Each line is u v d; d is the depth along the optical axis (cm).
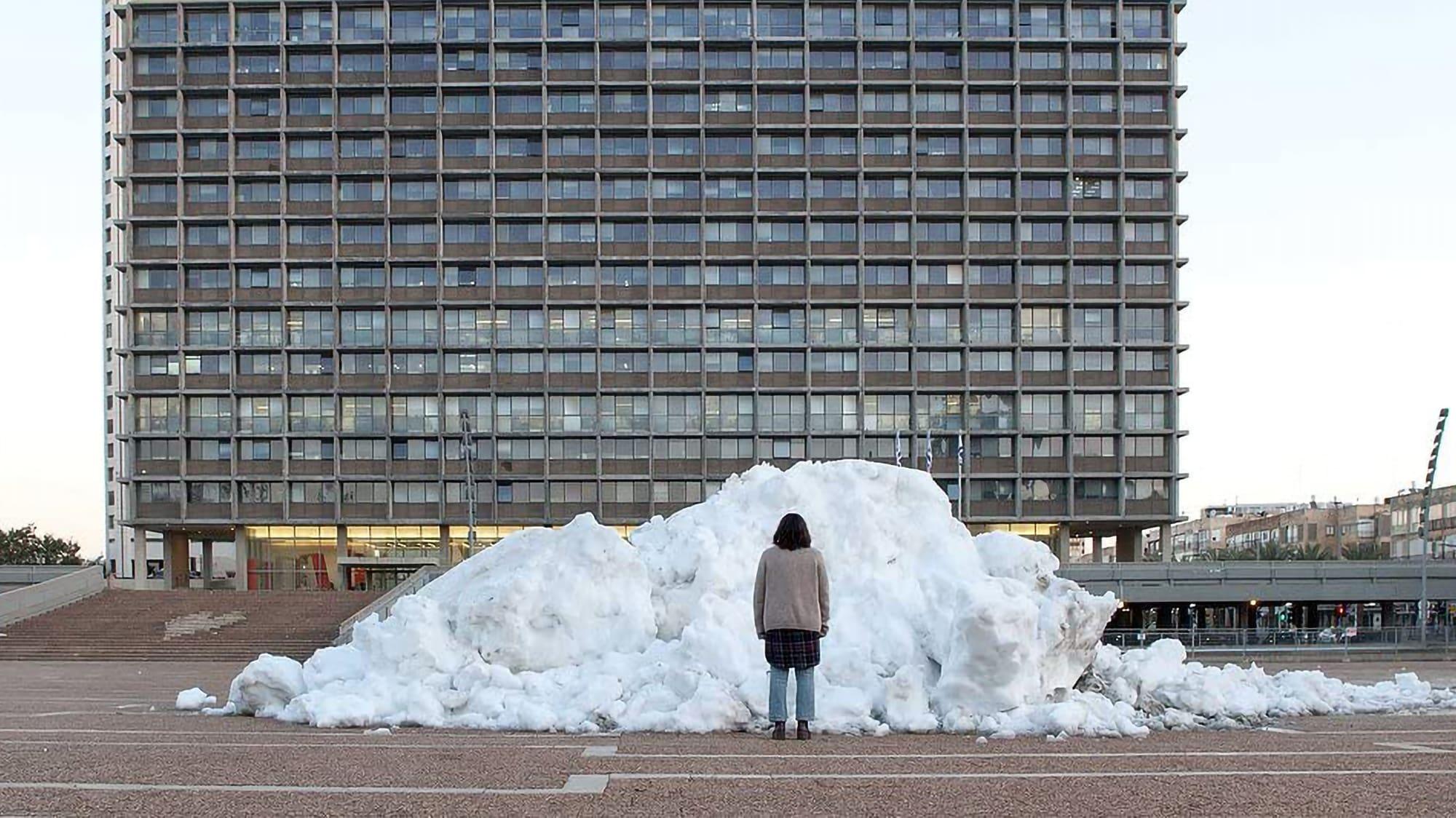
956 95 7112
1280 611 6053
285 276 6931
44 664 3506
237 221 6906
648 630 1120
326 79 7031
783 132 7050
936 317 7056
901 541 1216
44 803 559
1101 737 884
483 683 1023
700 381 6950
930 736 888
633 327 6994
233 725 985
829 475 1291
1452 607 6025
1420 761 747
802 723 862
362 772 664
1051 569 1203
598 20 7069
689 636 1023
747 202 7050
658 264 7031
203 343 6919
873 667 1007
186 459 6831
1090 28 7106
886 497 1264
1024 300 6962
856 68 7081
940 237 7075
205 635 4106
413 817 530
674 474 6906
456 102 7081
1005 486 6931
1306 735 927
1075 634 1059
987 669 960
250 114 7050
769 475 1335
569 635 1103
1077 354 6969
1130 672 1134
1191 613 5891
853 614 1103
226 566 10012
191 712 1194
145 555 6988
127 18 7006
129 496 6844
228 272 6950
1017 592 1093
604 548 1154
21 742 823
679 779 643
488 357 6969
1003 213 6975
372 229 7012
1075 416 6938
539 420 6938
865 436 6950
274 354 6931
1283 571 5619
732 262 7000
